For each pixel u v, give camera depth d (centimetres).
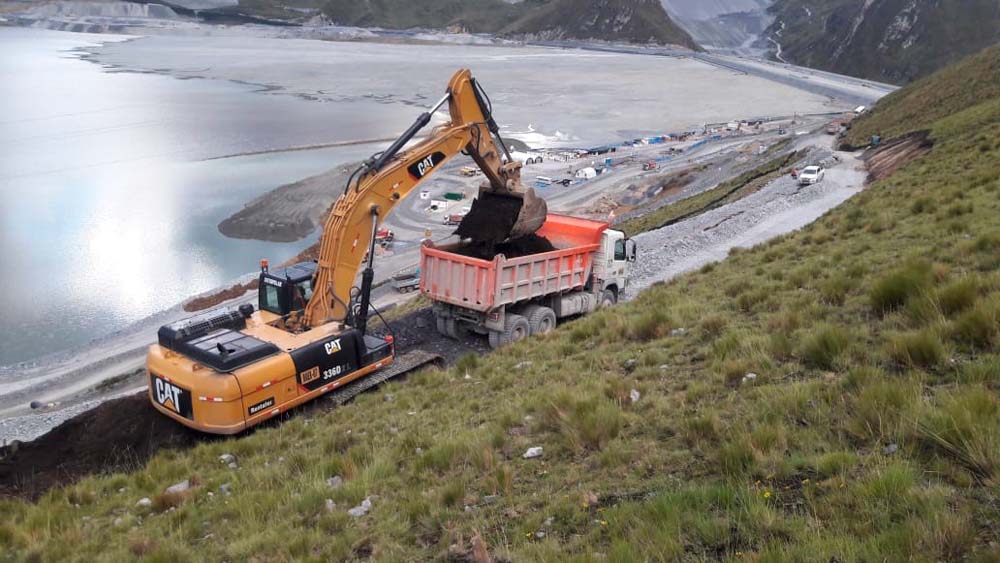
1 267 5153
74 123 10388
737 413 686
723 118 13825
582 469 671
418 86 16688
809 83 19162
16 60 19325
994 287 810
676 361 938
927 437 529
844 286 1061
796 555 426
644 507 540
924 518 430
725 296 1334
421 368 1507
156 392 1270
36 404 2819
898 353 708
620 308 1471
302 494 778
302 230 6097
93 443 1348
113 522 882
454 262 1647
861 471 511
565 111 14238
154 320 4275
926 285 862
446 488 677
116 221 6222
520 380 1098
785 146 7869
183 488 961
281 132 10388
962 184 1814
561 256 1750
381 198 1495
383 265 5000
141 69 18212
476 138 1659
